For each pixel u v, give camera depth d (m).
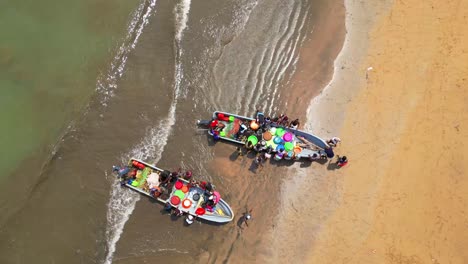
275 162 25.31
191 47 29.39
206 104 27.25
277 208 24.05
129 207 24.14
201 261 22.81
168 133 26.28
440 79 27.62
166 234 23.50
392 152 25.19
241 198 24.38
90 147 25.78
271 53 29.16
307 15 30.70
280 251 22.92
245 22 30.50
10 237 23.11
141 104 27.22
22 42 29.23
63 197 24.31
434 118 26.25
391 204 23.78
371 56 28.73
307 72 28.28
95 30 30.00
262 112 26.92
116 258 22.78
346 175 24.72
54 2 30.92
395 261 22.42
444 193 24.02
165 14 30.69
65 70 28.38
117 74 28.31
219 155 25.66
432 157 24.98
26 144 25.84
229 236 23.38
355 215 23.59
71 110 26.95
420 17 30.20
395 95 27.12
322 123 26.38
